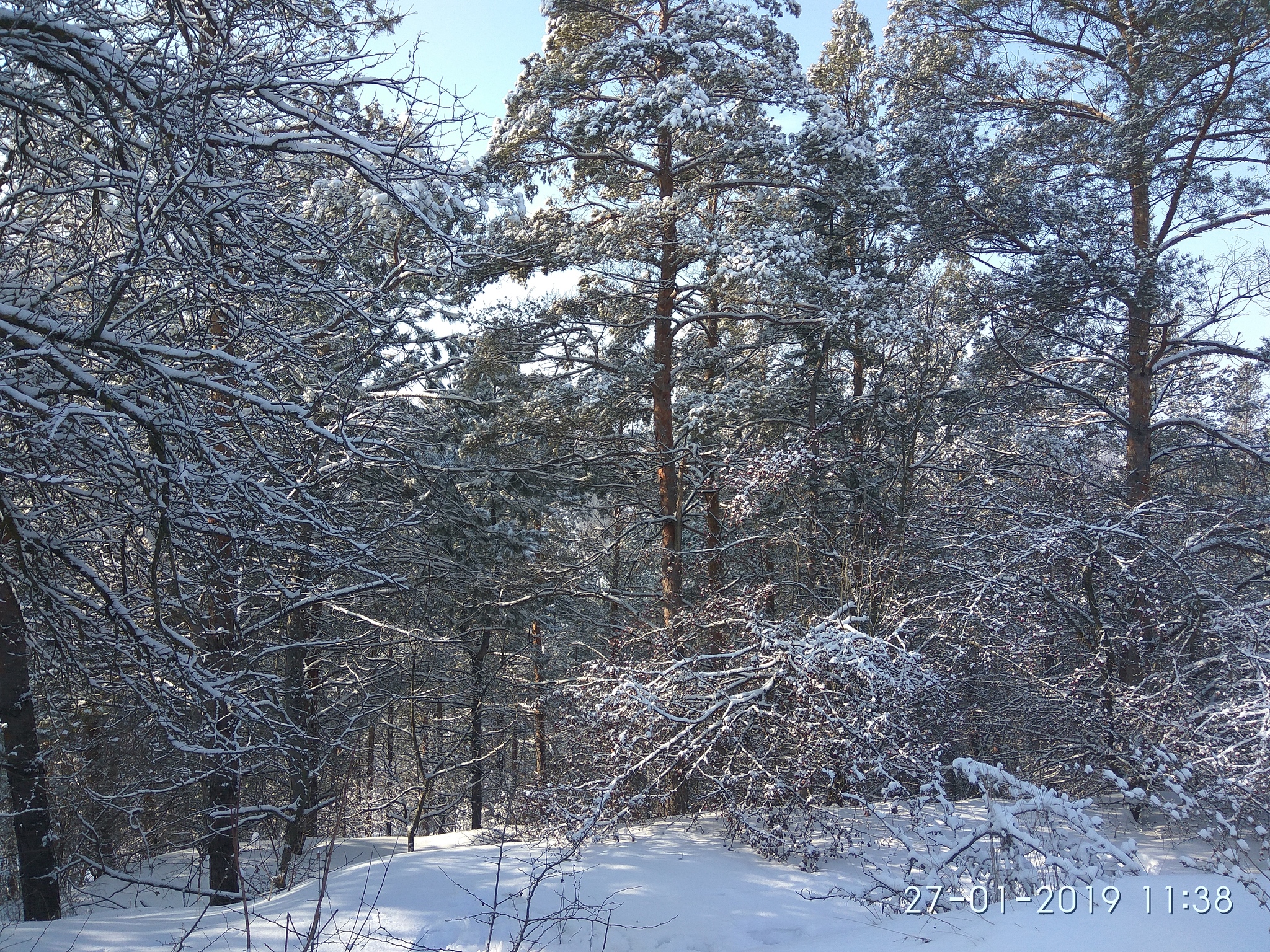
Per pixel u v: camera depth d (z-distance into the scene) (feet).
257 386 28.04
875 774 31.53
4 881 37.93
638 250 45.80
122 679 28.78
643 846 29.22
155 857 43.32
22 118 24.62
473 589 59.47
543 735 68.80
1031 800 24.02
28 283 26.23
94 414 19.44
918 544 45.83
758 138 44.75
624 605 54.54
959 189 51.49
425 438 46.09
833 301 45.19
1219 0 43.06
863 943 20.17
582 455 54.13
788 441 51.08
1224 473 68.80
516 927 21.24
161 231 22.57
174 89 22.70
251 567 32.17
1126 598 42.63
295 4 26.05
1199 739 32.94
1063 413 64.08
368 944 19.75
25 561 23.59
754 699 30.76
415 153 27.04
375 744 84.02
